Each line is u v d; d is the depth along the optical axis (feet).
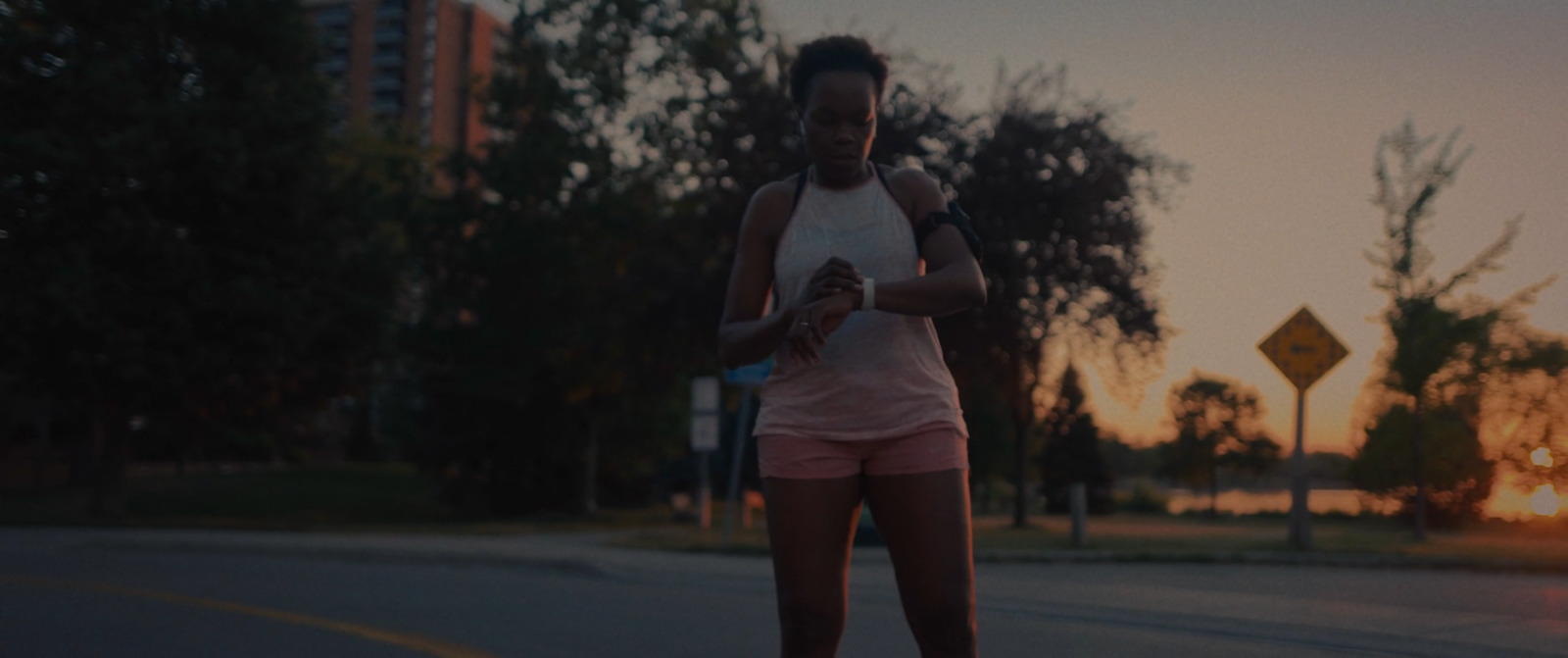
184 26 81.82
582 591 33.17
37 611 27.94
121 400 80.43
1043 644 22.66
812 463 8.28
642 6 98.73
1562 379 66.44
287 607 28.96
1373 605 28.07
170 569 40.52
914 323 8.52
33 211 77.00
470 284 106.83
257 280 81.51
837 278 7.64
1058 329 71.31
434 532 68.59
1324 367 46.70
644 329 80.79
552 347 102.78
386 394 132.57
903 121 69.41
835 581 8.37
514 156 102.78
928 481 8.21
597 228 103.81
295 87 84.07
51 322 73.97
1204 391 147.02
